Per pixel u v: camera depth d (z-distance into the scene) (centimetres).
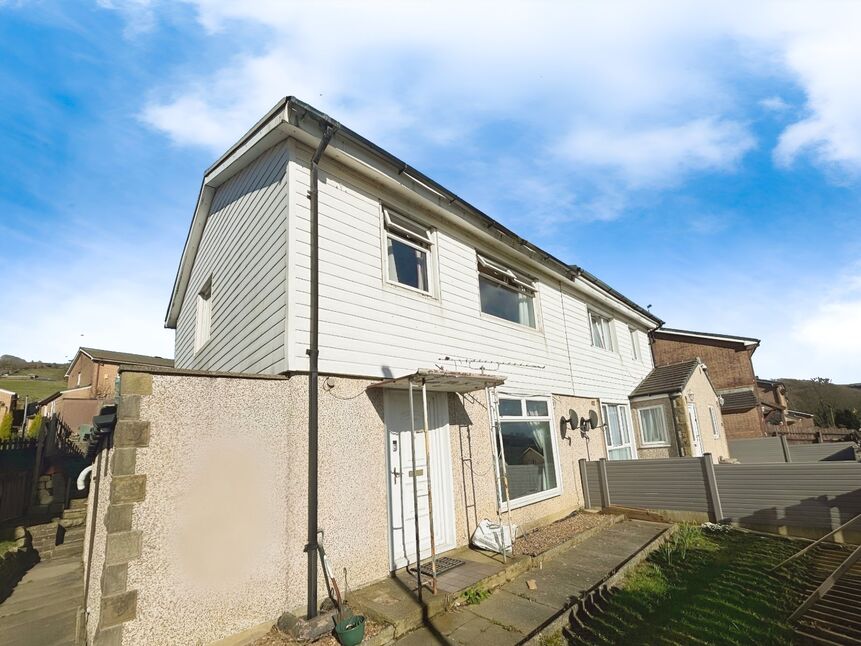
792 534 776
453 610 470
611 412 1296
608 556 660
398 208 705
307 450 485
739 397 2102
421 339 682
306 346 510
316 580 447
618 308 1446
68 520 1153
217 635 388
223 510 414
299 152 575
